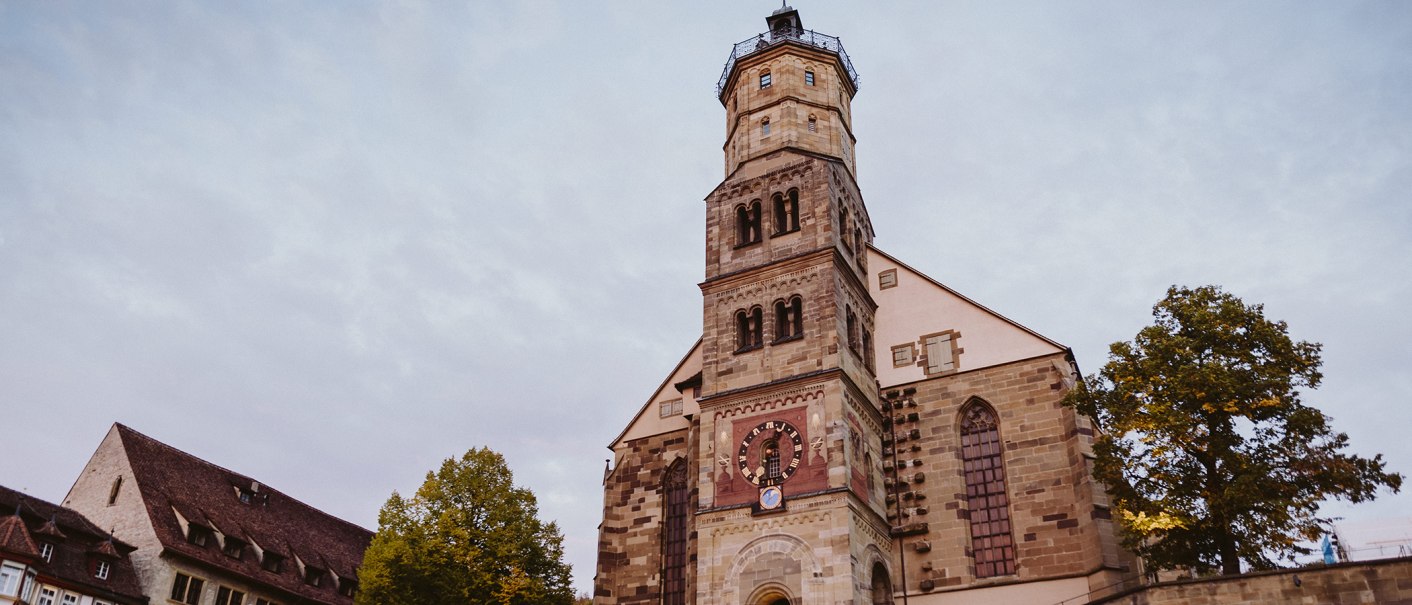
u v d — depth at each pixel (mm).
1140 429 45031
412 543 57531
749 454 51438
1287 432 43219
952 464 54375
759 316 55781
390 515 59188
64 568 60000
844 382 51656
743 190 60031
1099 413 47938
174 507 69125
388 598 55250
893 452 55875
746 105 64375
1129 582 47656
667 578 57844
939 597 51281
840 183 60438
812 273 54719
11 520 58000
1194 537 43656
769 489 49719
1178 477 44062
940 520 53125
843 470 48531
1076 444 51469
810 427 50469
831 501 47969
